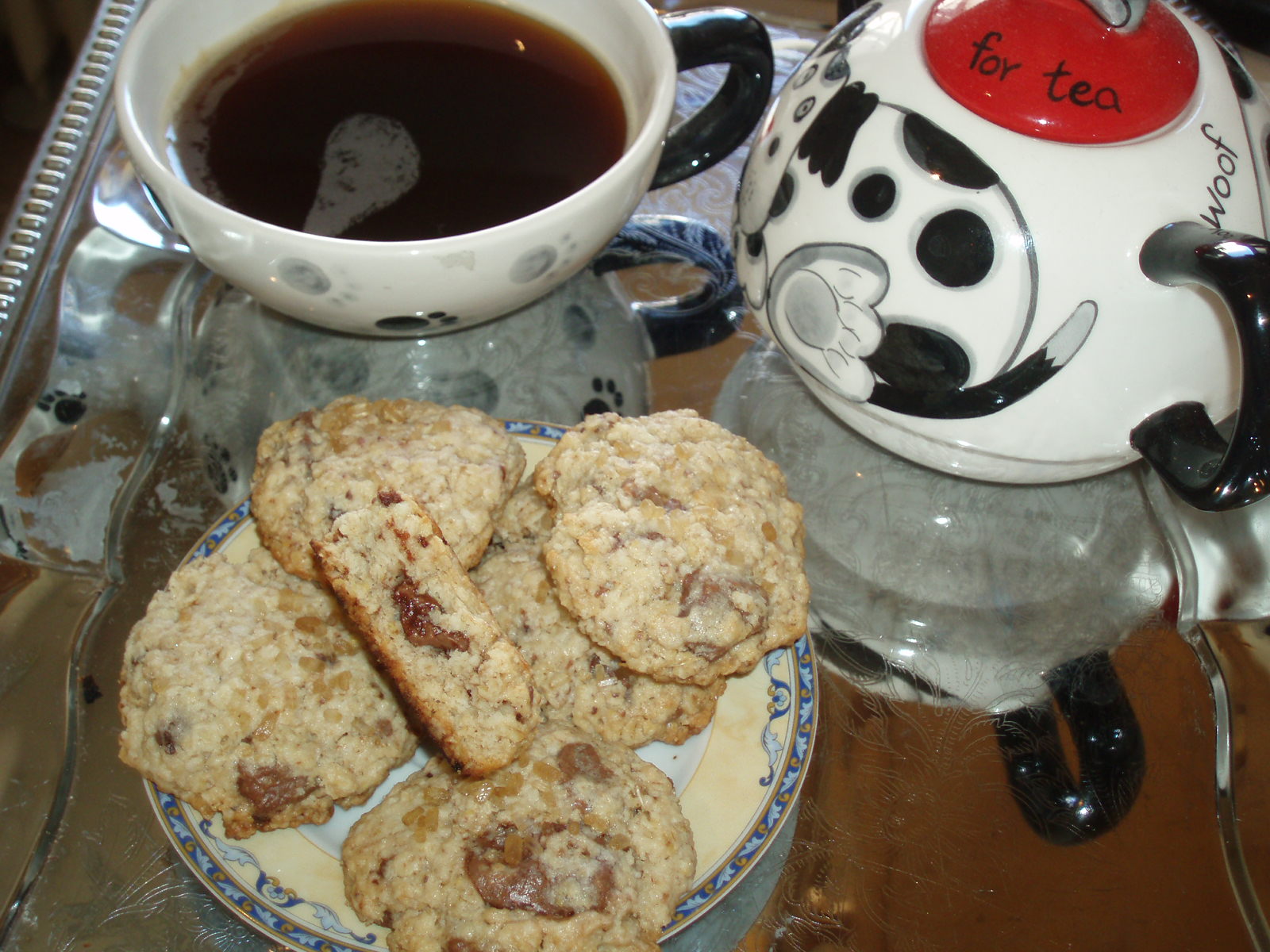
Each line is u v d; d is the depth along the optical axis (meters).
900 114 0.29
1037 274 0.28
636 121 0.36
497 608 0.32
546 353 0.40
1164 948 0.30
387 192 0.35
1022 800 0.32
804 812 0.32
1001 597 0.36
